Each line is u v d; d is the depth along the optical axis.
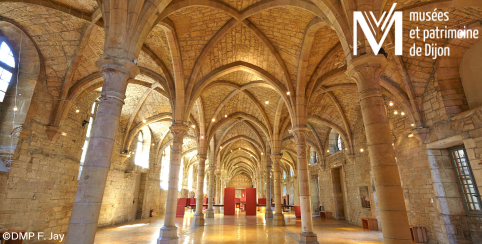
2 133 7.87
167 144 20.67
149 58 10.06
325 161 19.95
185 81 9.77
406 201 10.44
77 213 3.75
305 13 7.48
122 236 9.98
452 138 8.23
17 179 7.89
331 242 8.94
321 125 18.88
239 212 24.31
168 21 7.70
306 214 8.83
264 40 9.12
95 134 4.17
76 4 6.86
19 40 7.98
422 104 9.39
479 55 7.94
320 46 9.00
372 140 4.42
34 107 8.44
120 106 4.53
